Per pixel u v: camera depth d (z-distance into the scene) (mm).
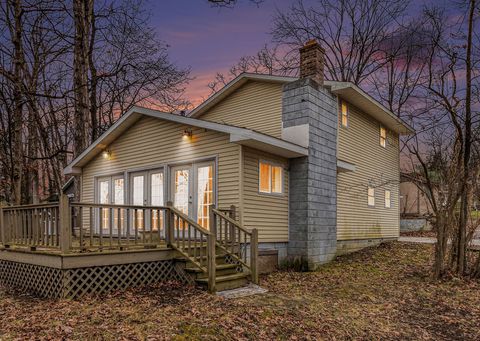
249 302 6527
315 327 5543
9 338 4535
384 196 16078
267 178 9953
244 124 12891
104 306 5992
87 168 13484
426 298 7402
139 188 11578
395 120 15695
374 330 5641
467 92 9211
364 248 13914
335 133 11938
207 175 9812
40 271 7203
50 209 6984
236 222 8172
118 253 7113
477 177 9125
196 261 7492
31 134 19328
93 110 19172
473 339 5469
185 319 5402
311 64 11266
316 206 10656
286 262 10438
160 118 10477
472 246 9508
